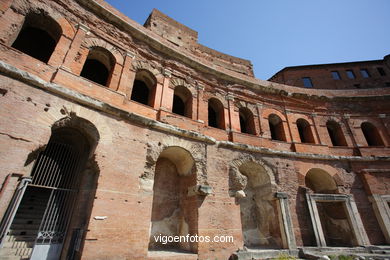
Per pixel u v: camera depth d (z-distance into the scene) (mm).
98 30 13336
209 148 14562
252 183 17531
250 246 14977
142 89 18531
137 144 11734
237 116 18016
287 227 14594
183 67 16812
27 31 14125
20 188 7828
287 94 21344
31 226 10664
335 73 33125
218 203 13148
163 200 13758
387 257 12992
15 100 8688
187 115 16141
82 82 11312
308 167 17953
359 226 16344
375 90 23953
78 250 8727
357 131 21656
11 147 8055
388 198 17625
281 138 19766
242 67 25422
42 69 10242
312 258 12633
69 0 12570
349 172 18766
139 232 10109
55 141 11812
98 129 10625
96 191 9578
